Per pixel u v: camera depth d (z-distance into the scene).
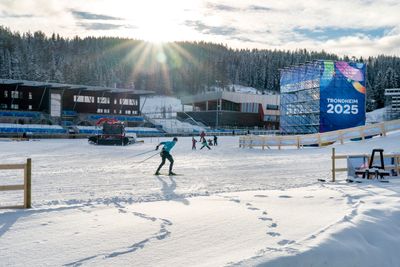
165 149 16.45
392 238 6.89
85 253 5.50
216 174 17.12
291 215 7.98
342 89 47.03
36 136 55.69
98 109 78.38
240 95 94.50
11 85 68.81
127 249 5.67
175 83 199.88
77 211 8.32
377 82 134.25
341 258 5.62
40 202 9.89
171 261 5.18
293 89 56.22
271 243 5.97
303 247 5.54
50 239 6.15
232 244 5.93
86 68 140.38
